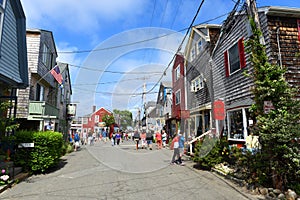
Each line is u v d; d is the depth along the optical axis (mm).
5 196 5184
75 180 6730
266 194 5059
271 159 5332
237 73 10008
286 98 5438
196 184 6148
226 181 6434
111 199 4844
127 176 7219
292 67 7887
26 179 7023
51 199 4887
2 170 6191
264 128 5285
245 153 6957
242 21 9523
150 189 5645
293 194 4641
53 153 8375
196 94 15078
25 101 13133
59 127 20109
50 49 16641
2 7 8383
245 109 8891
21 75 10117
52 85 17672
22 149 7762
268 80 5488
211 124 12250
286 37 8094
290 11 8023
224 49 11312
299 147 5156
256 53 5918
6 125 7609
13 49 9445
